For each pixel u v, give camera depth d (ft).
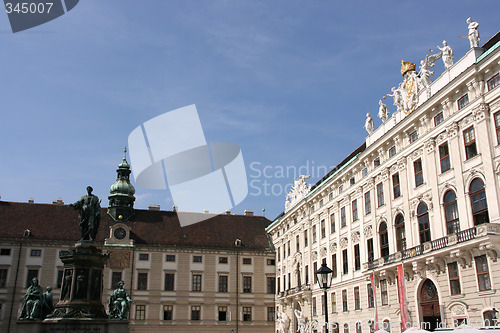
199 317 227.61
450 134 109.70
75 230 231.30
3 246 214.69
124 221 236.84
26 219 230.27
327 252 171.83
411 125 124.77
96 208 96.32
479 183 101.19
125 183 249.14
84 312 87.97
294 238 208.64
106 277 220.43
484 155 99.25
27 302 86.63
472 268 97.91
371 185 143.02
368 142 150.82
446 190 110.32
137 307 221.05
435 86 118.01
